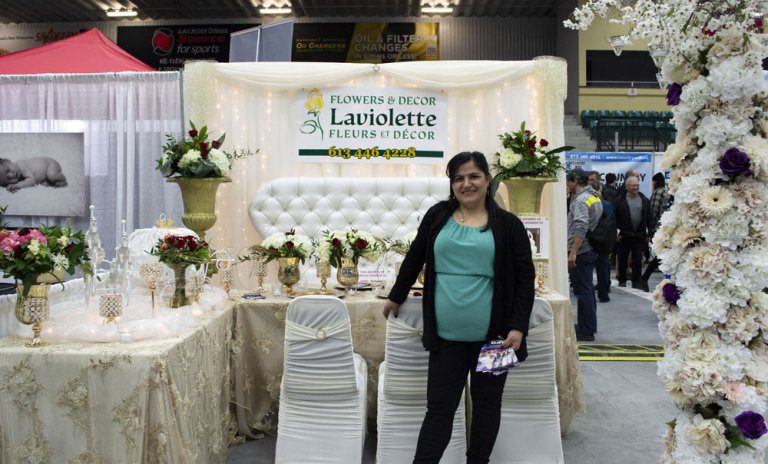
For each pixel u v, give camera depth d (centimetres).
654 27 207
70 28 1446
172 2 1331
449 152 470
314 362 274
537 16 1458
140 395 221
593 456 306
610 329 590
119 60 620
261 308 325
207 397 272
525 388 275
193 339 255
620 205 816
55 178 542
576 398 336
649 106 1349
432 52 1448
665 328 220
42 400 227
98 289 305
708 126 195
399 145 466
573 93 1359
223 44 1420
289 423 280
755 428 192
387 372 266
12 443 230
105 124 547
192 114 453
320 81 457
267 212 451
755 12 197
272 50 550
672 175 217
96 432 225
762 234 197
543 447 278
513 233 239
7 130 552
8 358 227
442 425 239
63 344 237
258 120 463
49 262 236
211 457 276
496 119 463
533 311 269
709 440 203
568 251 545
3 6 1341
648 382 423
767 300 200
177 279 293
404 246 361
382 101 464
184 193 415
